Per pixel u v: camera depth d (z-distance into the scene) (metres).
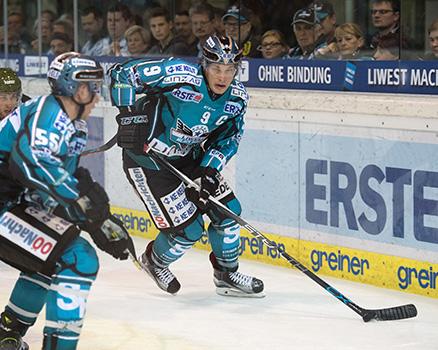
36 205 10.47
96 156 20.41
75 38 20.78
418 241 14.68
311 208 16.20
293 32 16.52
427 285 14.62
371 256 15.36
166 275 14.77
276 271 16.39
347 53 15.76
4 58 22.80
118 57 19.84
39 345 12.23
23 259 10.24
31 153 9.76
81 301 10.15
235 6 17.38
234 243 14.57
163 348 12.21
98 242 10.23
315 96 15.87
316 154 16.00
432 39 14.53
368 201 15.30
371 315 13.12
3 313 11.23
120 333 12.88
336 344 12.35
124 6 19.52
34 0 21.64
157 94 13.82
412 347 12.23
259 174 16.98
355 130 15.36
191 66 13.53
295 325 13.23
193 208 14.22
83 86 9.96
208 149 14.09
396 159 14.84
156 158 13.88
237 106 13.73
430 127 14.31
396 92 15.14
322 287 14.06
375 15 15.23
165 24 18.69
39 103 10.02
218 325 13.26
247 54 17.41
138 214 19.38
